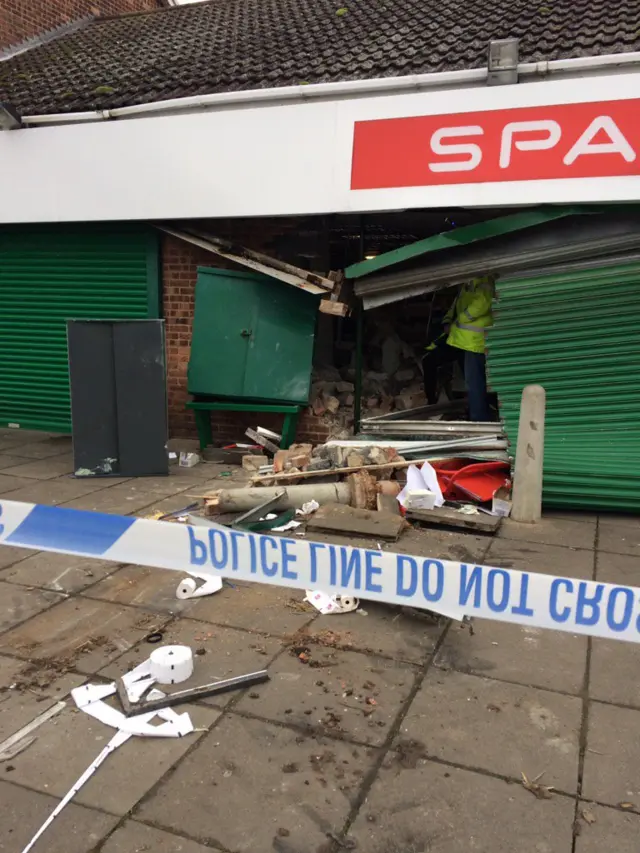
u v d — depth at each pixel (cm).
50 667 327
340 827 230
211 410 799
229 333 741
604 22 710
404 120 619
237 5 1150
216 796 244
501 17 790
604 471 552
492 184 599
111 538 353
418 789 247
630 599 269
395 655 339
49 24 1168
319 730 280
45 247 843
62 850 220
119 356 651
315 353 857
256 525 506
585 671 326
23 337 874
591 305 579
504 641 354
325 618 377
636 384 573
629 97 544
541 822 232
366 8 966
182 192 718
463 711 294
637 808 238
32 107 809
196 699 300
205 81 771
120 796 244
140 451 669
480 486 580
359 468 582
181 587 399
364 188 648
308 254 762
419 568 298
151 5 1479
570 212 584
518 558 459
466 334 680
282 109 662
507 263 609
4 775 254
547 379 599
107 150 738
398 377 843
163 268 806
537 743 273
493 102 584
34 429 894
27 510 368
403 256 640
